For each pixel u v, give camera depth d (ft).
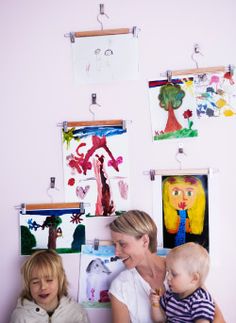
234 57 3.91
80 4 3.96
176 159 3.95
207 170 3.88
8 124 3.98
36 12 3.98
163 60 3.93
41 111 3.98
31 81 3.98
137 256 3.69
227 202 3.91
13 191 3.99
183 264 3.42
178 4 3.93
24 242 3.97
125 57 3.93
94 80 3.95
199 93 3.92
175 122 3.93
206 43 3.92
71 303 3.77
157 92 3.94
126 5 3.94
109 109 3.96
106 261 3.97
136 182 3.95
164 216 3.93
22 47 3.98
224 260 3.91
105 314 3.97
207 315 3.31
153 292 3.60
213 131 3.92
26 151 3.98
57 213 3.97
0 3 3.97
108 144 3.95
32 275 3.59
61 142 3.98
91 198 3.96
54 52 3.98
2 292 3.98
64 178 3.96
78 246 3.97
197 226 3.90
